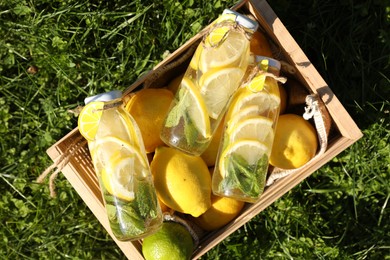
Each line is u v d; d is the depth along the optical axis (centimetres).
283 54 71
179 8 83
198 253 69
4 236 85
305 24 85
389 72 85
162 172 66
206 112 63
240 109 63
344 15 85
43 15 84
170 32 84
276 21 67
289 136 67
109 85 84
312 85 68
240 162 64
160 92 68
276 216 85
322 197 86
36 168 85
